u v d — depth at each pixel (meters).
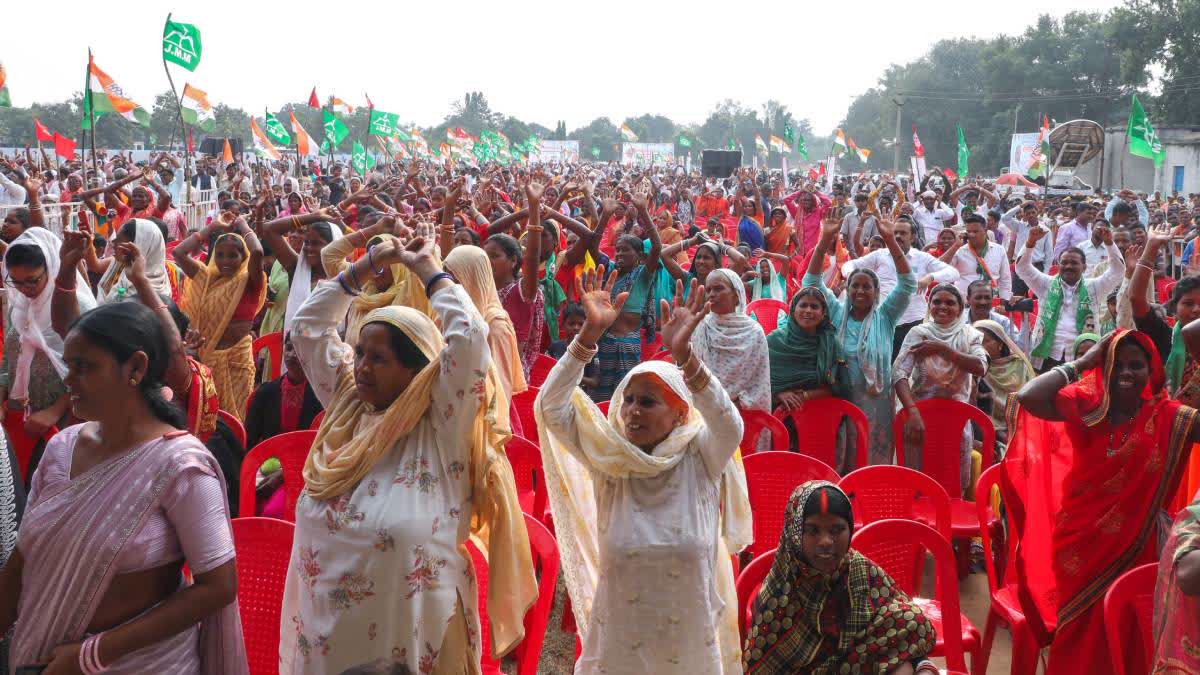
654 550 3.38
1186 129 48.28
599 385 7.58
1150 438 3.96
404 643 3.15
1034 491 4.55
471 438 3.32
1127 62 67.56
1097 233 13.00
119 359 2.60
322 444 3.36
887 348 6.48
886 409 6.53
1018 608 4.52
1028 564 4.54
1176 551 3.28
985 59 92.50
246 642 3.76
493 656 3.48
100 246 9.44
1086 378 4.10
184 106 21.56
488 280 4.81
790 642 3.47
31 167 18.84
